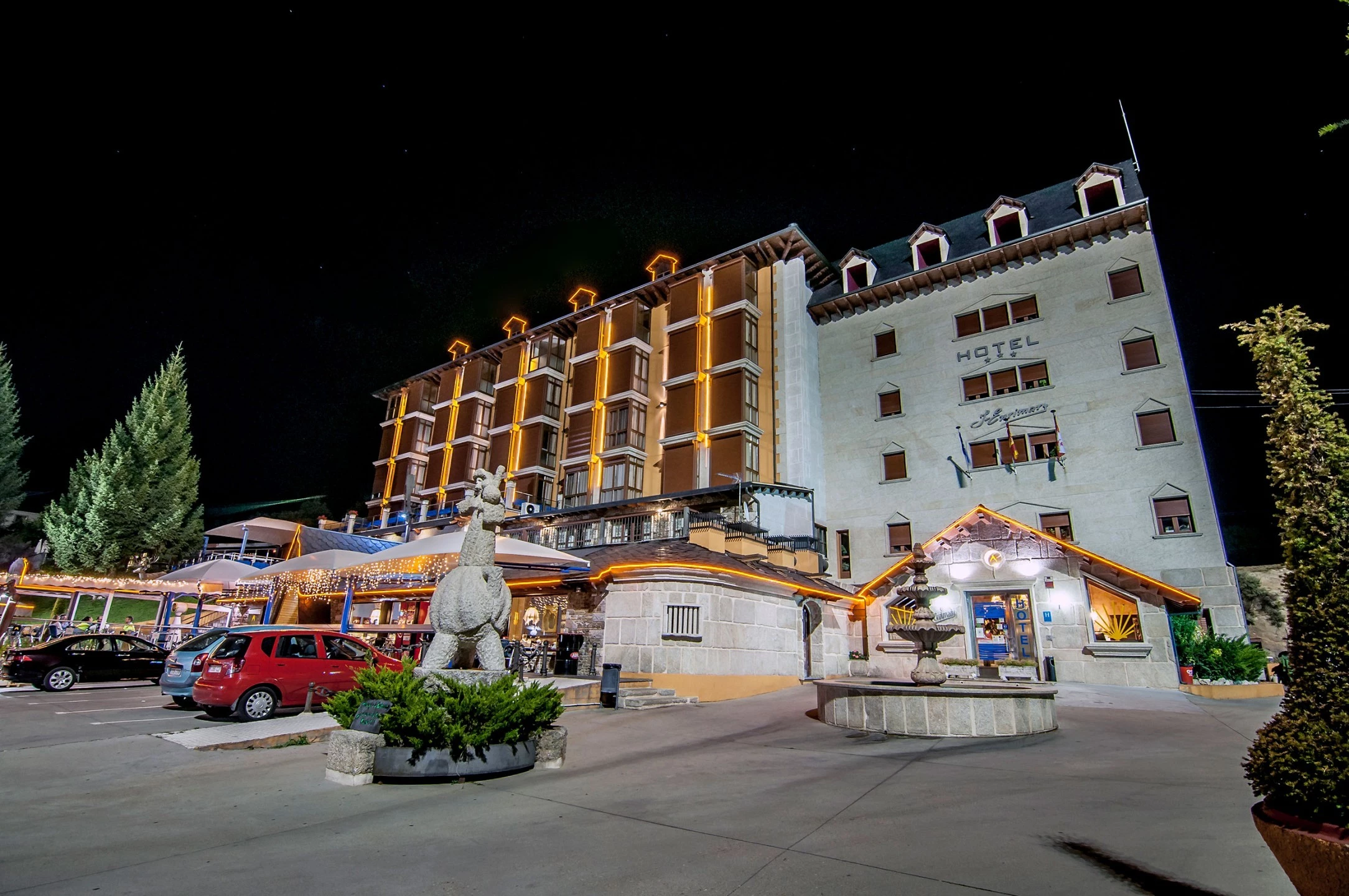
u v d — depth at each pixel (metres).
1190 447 22.73
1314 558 4.39
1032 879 4.61
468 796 7.29
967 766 8.52
